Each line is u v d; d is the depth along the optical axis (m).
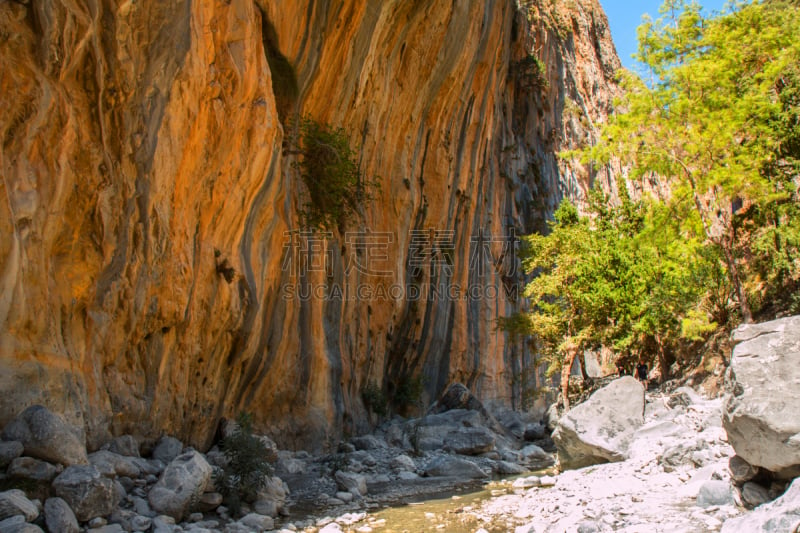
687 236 19.84
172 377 10.38
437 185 24.77
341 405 16.39
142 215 9.19
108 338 8.75
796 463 5.71
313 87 15.95
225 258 11.59
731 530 5.46
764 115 17.06
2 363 6.76
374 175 20.09
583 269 20.48
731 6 17.80
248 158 11.77
